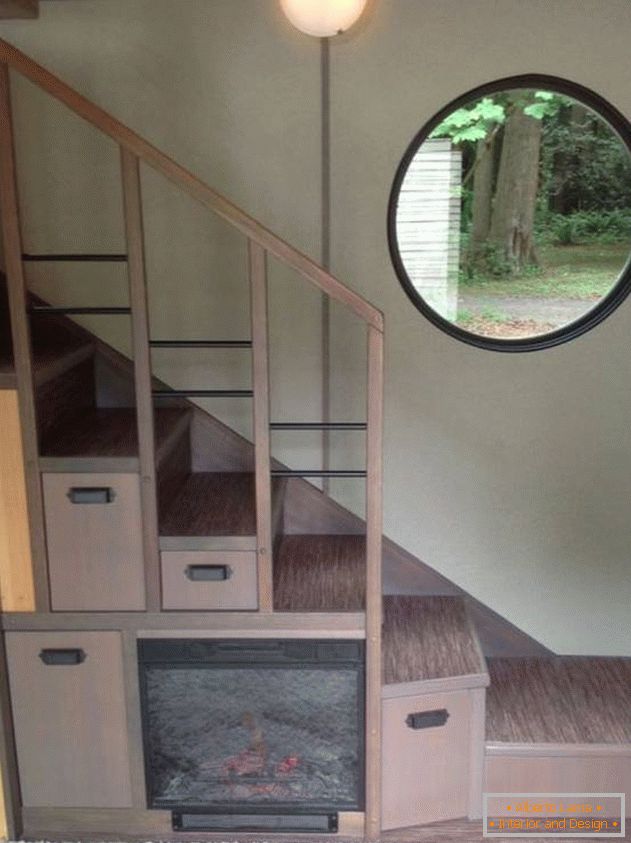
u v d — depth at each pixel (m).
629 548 2.57
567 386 2.46
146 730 2.06
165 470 2.10
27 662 2.03
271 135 2.32
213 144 2.32
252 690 2.05
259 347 1.83
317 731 2.07
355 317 2.42
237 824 2.12
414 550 2.58
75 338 2.42
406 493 2.55
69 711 2.06
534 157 2.38
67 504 1.92
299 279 2.41
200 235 2.38
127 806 2.12
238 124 2.31
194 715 2.07
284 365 2.46
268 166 2.34
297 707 2.05
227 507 2.15
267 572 1.96
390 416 2.49
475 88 2.27
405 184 2.37
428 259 2.42
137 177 1.75
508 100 2.35
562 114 2.36
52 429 2.07
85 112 1.70
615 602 2.60
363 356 2.45
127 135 1.71
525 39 2.24
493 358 2.45
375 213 2.36
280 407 2.49
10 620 2.00
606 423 2.48
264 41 2.27
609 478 2.52
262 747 2.09
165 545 1.95
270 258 2.39
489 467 2.53
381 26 2.25
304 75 2.28
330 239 2.38
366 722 2.04
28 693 2.05
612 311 2.41
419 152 2.35
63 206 2.36
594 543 2.57
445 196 2.38
